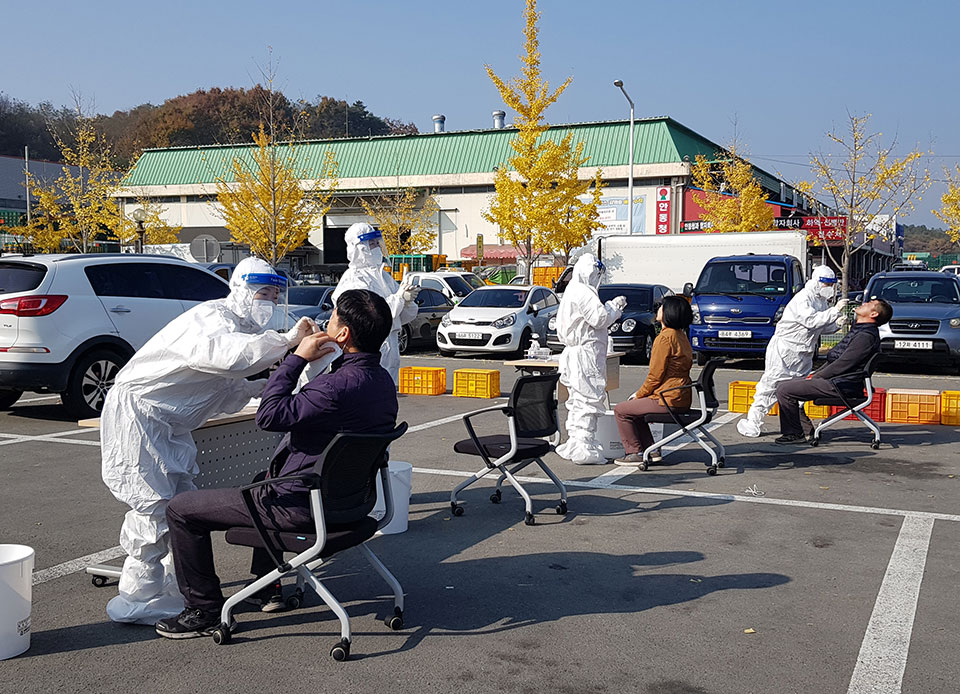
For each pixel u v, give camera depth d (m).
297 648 3.99
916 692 3.57
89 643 4.04
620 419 8.05
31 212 46.47
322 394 3.91
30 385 9.59
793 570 5.09
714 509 6.45
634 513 6.35
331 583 4.89
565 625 4.27
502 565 5.20
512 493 7.00
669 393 7.77
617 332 17.27
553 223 31.06
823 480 7.37
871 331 8.62
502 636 4.14
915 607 4.51
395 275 31.92
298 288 18.61
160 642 4.05
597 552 5.44
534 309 18.52
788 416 8.91
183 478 4.35
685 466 7.98
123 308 10.30
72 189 41.12
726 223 36.53
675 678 3.69
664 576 4.99
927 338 14.84
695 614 4.41
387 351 6.73
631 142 34.66
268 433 5.93
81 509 6.40
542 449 6.20
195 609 4.10
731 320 16.62
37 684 3.60
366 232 6.71
